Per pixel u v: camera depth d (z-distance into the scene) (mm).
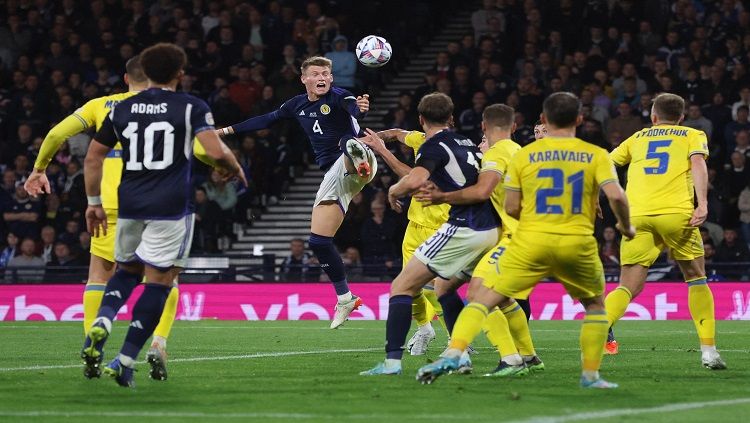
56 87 59094
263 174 56438
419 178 21625
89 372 20422
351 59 57594
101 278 24062
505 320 23219
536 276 20219
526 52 58250
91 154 20625
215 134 20297
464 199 21812
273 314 47562
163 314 22234
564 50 59969
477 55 58594
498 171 21953
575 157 20000
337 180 28594
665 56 58375
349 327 41906
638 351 30312
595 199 20297
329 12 64312
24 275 49531
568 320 45469
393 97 63656
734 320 45250
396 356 22984
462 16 71312
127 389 20812
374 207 50562
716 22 59562
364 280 48031
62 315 48125
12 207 53219
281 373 24125
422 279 22562
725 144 53469
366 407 18422
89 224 21125
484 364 26469
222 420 17031
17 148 56531
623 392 20469
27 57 60781
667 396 19953
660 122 26859
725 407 18531
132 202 20203
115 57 61375
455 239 22141
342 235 51625
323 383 21859
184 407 18484
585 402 19031
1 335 38000
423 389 20797
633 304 46344
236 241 56312
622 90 56281
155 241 20203
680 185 26062
